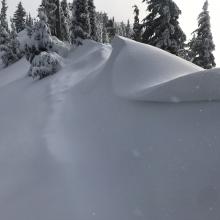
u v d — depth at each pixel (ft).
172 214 21.27
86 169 28.71
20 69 116.78
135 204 23.08
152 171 25.26
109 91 41.88
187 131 26.99
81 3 109.19
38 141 37.52
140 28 93.71
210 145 24.48
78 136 35.96
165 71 41.63
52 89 62.03
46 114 47.67
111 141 31.81
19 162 33.83
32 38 86.74
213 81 29.37
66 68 78.79
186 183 22.80
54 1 130.72
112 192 24.94
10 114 57.16
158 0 88.79
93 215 22.94
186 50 104.27
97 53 80.64
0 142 43.80
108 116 36.70
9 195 28.09
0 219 25.23
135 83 39.70
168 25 89.04
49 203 25.26
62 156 31.81
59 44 94.27
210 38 108.78
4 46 144.36
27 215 24.68
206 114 27.53
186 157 24.72
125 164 27.53
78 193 25.58
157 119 30.48
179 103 30.55
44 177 29.07
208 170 22.76
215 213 20.11
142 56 45.19
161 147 27.07
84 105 44.37
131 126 32.12
